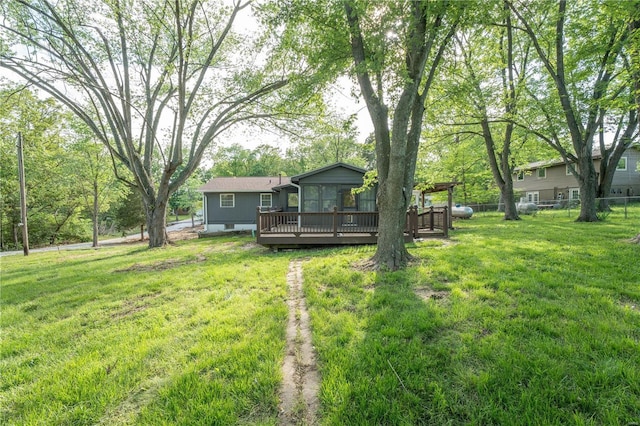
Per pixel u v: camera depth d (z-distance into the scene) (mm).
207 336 3041
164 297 4543
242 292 4582
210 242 12953
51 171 17875
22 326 3660
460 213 17000
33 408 2086
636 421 1730
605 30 9852
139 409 2033
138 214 20469
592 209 11625
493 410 1852
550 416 1790
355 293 4164
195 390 2168
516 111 12266
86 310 4125
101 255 10516
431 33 4844
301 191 12852
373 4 4930
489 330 2861
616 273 4352
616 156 12977
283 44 6809
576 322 2893
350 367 2363
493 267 4973
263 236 9086
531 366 2236
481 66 12719
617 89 10430
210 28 10562
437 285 4227
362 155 36188
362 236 8828
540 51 10953
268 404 2025
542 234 8469
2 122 13203
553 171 24250
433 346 2617
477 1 4957
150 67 11555
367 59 5070
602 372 2104
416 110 5883
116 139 11500
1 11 8688
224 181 20312
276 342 2854
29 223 18500
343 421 1828
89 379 2367
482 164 21953
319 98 7887
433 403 1952
